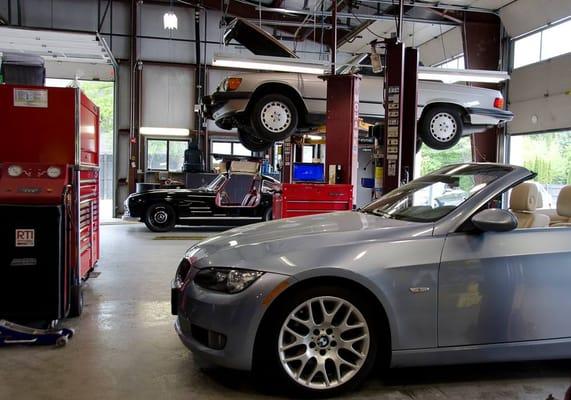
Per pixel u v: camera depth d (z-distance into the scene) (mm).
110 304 4453
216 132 15086
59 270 3607
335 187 6031
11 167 3648
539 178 10859
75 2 13906
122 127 14492
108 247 8055
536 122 10688
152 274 5836
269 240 2748
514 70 11328
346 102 6609
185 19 14648
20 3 13500
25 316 3537
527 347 2701
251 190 10289
